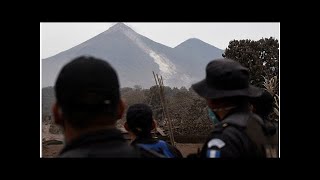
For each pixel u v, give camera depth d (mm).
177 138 17359
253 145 2047
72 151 1450
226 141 2008
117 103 1502
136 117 2859
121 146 1495
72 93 1423
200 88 2275
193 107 19672
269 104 3252
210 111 2350
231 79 2178
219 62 2250
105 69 1473
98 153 1442
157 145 2855
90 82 1428
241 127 2064
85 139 1445
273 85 6836
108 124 1478
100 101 1436
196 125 18141
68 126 1478
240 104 2182
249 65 14188
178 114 19609
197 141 16844
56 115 1516
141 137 2885
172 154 2861
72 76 1433
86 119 1442
